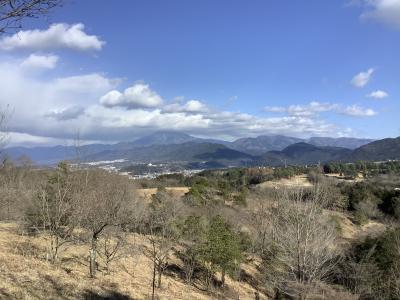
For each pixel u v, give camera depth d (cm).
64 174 2575
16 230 3150
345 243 4106
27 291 1662
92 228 2469
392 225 5328
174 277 3325
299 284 2067
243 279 3891
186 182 9125
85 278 2247
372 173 10900
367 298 3030
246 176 9300
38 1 580
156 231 3406
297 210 2194
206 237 3512
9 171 3494
